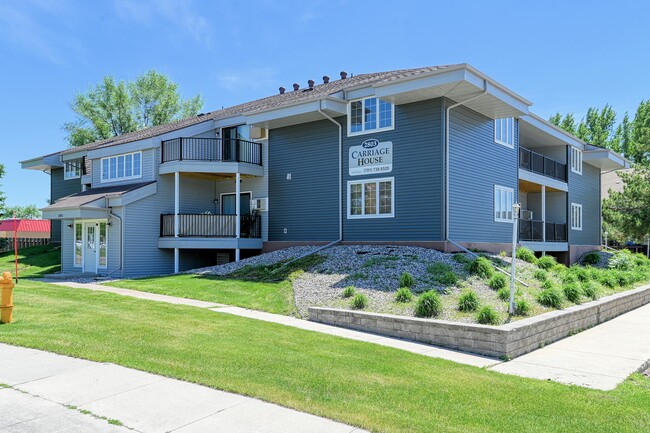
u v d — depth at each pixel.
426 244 16.66
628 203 29.75
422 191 17.00
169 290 14.52
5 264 25.52
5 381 6.04
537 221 23.38
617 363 7.99
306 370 6.57
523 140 26.25
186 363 6.72
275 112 19.31
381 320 9.82
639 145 31.58
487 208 19.25
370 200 18.25
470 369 7.29
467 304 10.20
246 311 11.51
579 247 27.89
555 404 5.68
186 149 21.09
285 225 20.59
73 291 14.18
